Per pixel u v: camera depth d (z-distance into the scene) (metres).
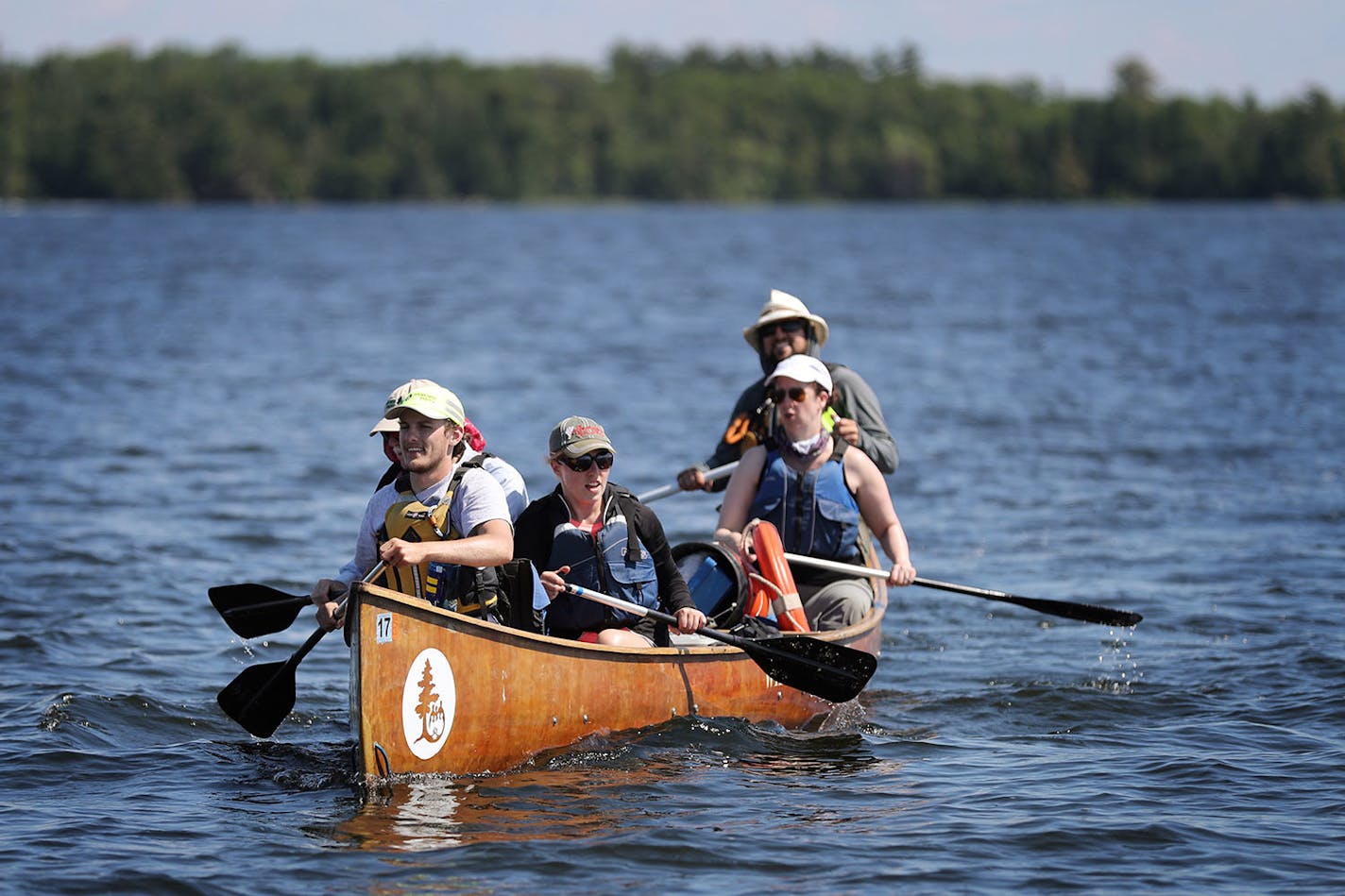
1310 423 42.59
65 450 38.28
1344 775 16.00
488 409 47.81
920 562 27.59
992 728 18.38
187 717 18.44
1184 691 19.64
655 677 17.56
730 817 14.91
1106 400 48.38
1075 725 18.38
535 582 16.86
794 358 19.80
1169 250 157.00
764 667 18.16
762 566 19.38
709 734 17.59
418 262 144.25
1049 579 26.06
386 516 16.36
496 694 16.11
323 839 14.23
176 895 13.01
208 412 45.91
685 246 180.50
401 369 58.50
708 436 41.97
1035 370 56.97
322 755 17.06
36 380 52.75
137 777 16.12
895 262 145.25
